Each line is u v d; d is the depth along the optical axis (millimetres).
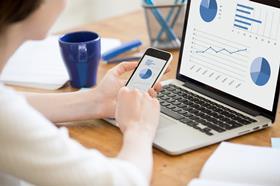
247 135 1037
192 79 1224
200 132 1018
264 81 1064
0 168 763
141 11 1847
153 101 988
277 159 898
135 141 893
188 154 968
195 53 1216
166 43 1505
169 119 1070
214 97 1157
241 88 1112
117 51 1438
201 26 1199
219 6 1155
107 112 1098
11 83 1312
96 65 1279
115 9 2535
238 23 1115
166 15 1480
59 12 851
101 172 765
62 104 1111
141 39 1591
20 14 773
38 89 1282
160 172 919
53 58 1442
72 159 753
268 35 1055
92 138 1049
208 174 867
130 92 980
